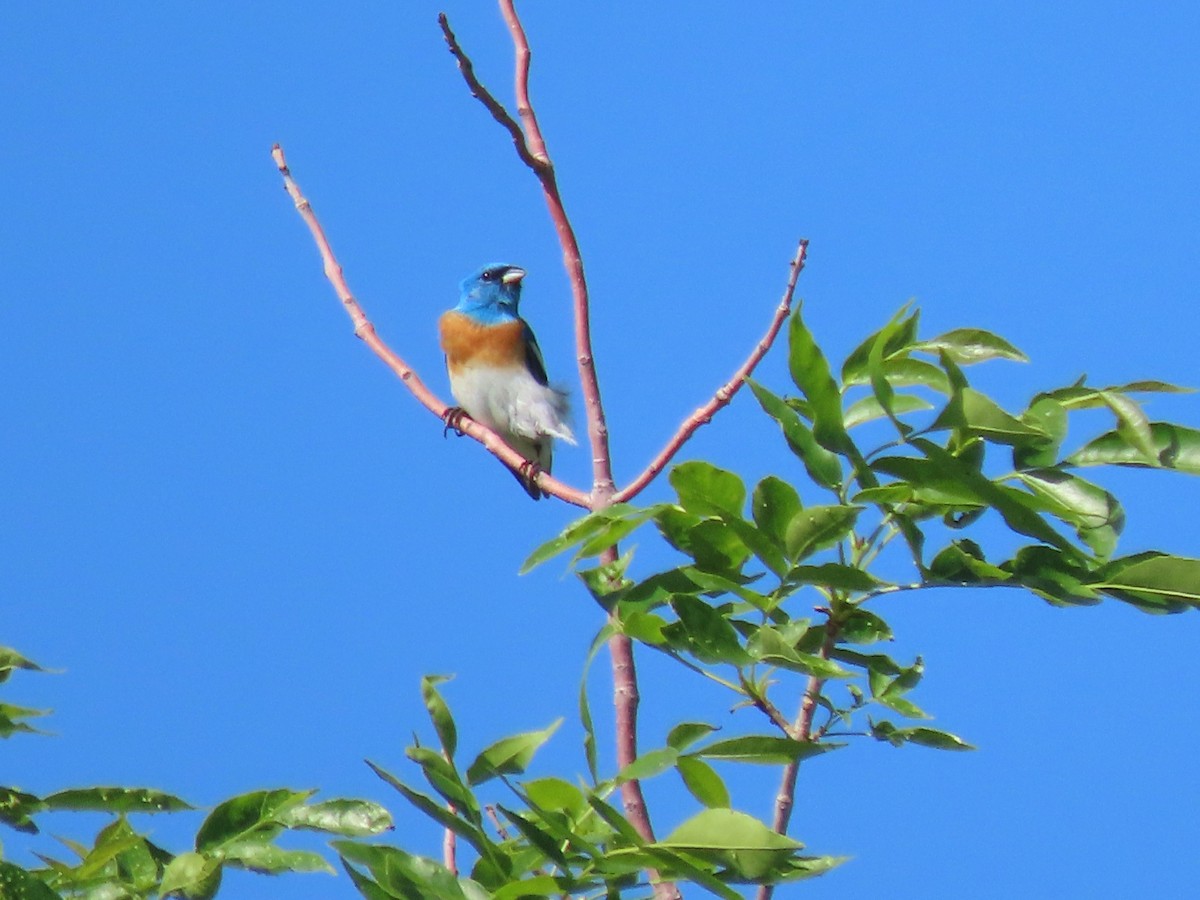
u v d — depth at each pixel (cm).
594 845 649
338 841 625
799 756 638
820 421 649
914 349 714
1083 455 650
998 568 663
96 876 704
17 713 768
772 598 685
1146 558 650
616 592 704
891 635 719
